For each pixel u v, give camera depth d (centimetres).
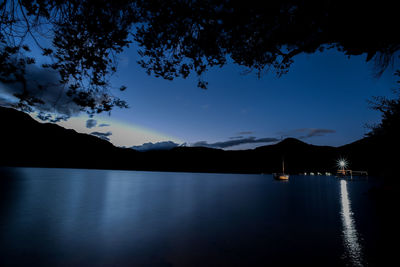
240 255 659
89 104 442
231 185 3872
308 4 353
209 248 718
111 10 394
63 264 595
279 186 3725
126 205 1563
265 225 1020
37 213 1234
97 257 645
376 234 871
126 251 691
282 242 775
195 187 3259
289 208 1491
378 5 296
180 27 439
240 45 472
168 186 3319
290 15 392
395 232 895
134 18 422
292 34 406
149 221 1095
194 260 624
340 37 372
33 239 799
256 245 745
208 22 421
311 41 408
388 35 324
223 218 1171
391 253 670
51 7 373
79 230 926
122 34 409
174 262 611
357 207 1510
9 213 1220
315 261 614
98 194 2144
